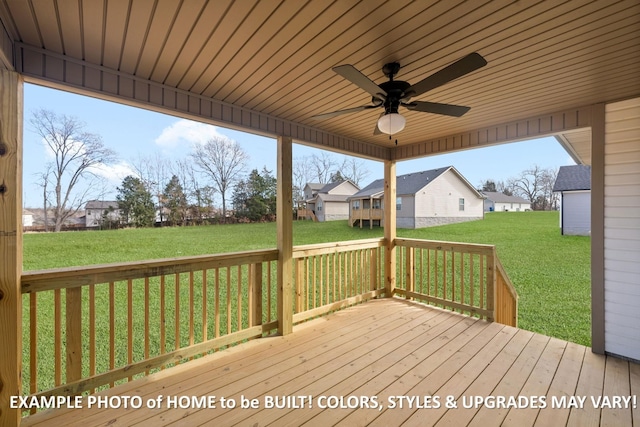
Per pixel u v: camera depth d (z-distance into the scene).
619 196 2.58
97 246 5.39
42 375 3.06
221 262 2.73
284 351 2.68
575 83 2.29
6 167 1.63
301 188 22.22
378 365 2.42
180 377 2.25
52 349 3.40
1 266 1.63
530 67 2.03
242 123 2.84
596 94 2.51
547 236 9.93
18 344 1.69
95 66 2.02
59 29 1.60
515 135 3.22
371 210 13.52
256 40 1.71
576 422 1.76
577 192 10.08
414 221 13.61
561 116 2.91
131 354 2.21
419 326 3.25
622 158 2.57
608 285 2.62
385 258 4.46
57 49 1.81
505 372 2.31
